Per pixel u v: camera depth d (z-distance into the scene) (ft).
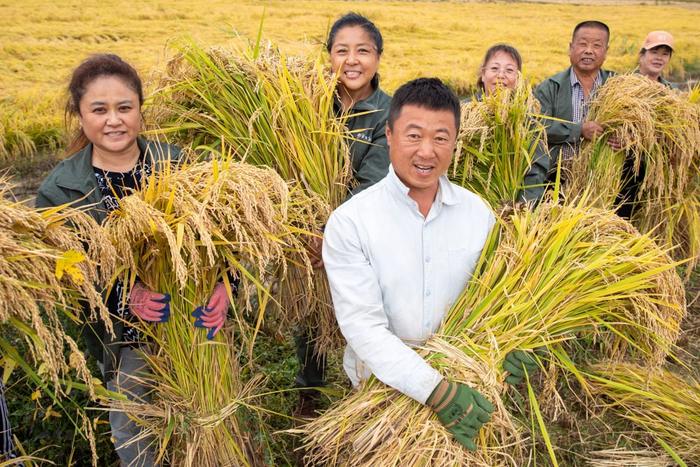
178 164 6.77
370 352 6.05
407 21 93.09
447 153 5.92
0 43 60.23
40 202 6.95
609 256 6.80
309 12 93.15
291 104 7.77
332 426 6.38
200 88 8.05
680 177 11.25
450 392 5.87
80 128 7.37
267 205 6.29
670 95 11.31
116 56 6.95
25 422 8.69
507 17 106.73
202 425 6.87
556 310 6.70
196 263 6.31
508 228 6.95
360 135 8.56
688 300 13.20
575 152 12.10
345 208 6.26
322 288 8.20
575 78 13.24
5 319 5.11
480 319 6.61
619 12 115.34
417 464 5.89
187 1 99.66
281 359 10.77
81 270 5.54
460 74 48.24
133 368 7.32
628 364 10.13
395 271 6.21
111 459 8.65
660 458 8.95
